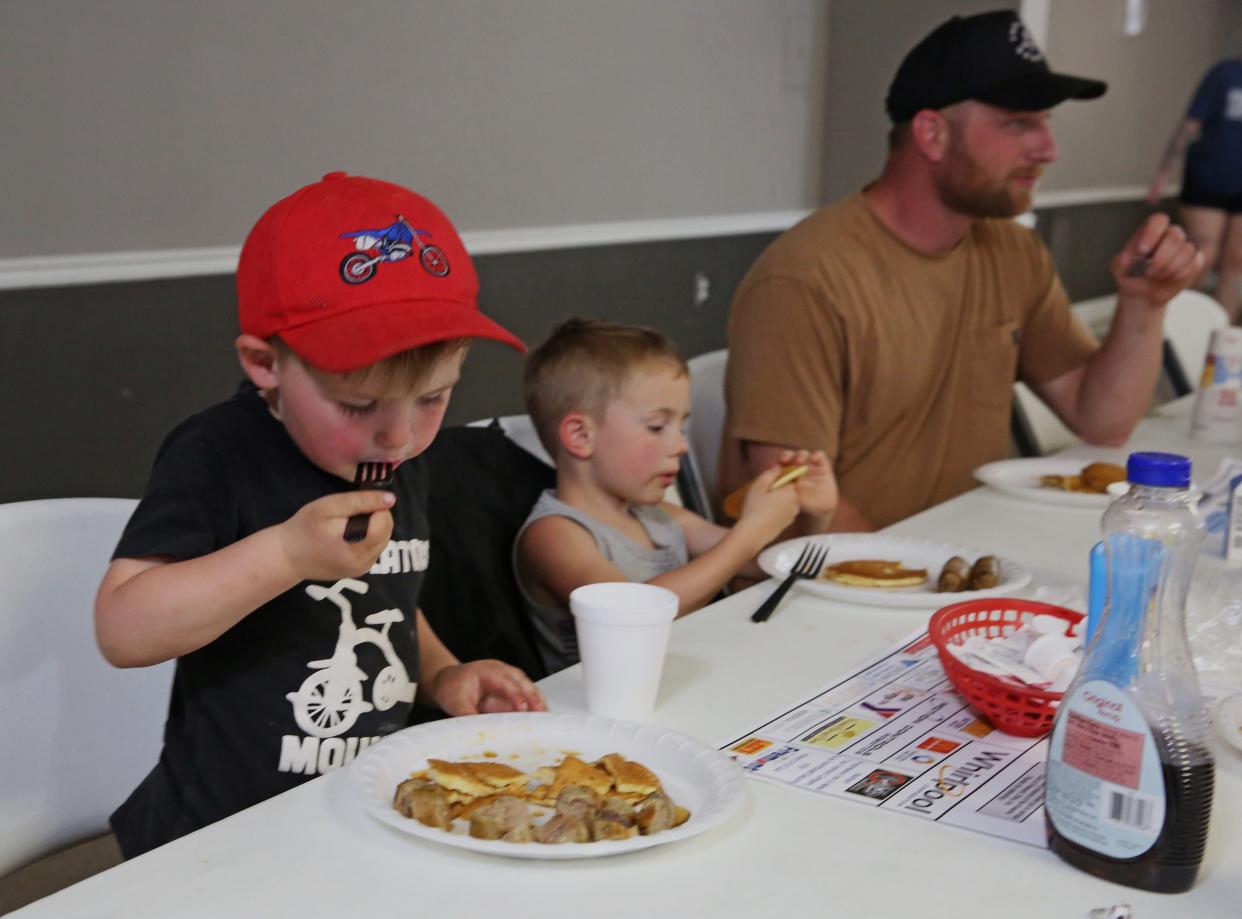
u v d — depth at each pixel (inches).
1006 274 83.5
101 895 28.0
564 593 57.9
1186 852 28.0
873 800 33.0
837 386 76.3
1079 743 29.1
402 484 48.0
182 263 94.0
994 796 33.3
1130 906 27.8
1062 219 194.1
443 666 49.4
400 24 104.3
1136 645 28.5
